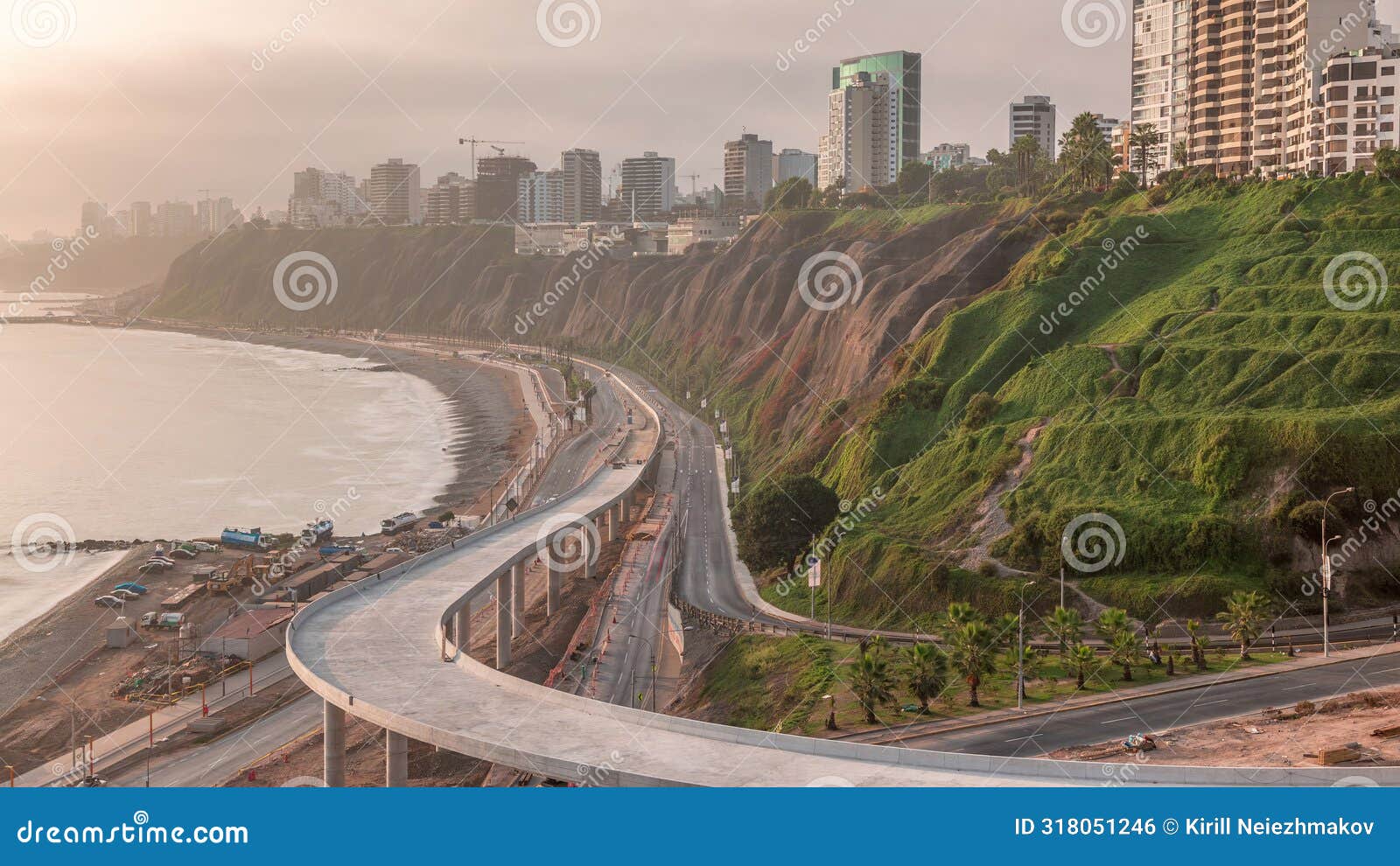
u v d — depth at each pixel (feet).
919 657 237.04
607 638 349.61
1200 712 223.51
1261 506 324.80
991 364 465.06
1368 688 233.96
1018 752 205.57
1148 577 321.11
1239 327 408.05
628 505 546.67
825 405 581.12
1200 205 557.33
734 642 329.11
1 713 327.06
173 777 271.69
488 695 222.28
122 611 425.28
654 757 184.03
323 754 278.05
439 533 547.49
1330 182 522.06
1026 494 367.04
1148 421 365.81
